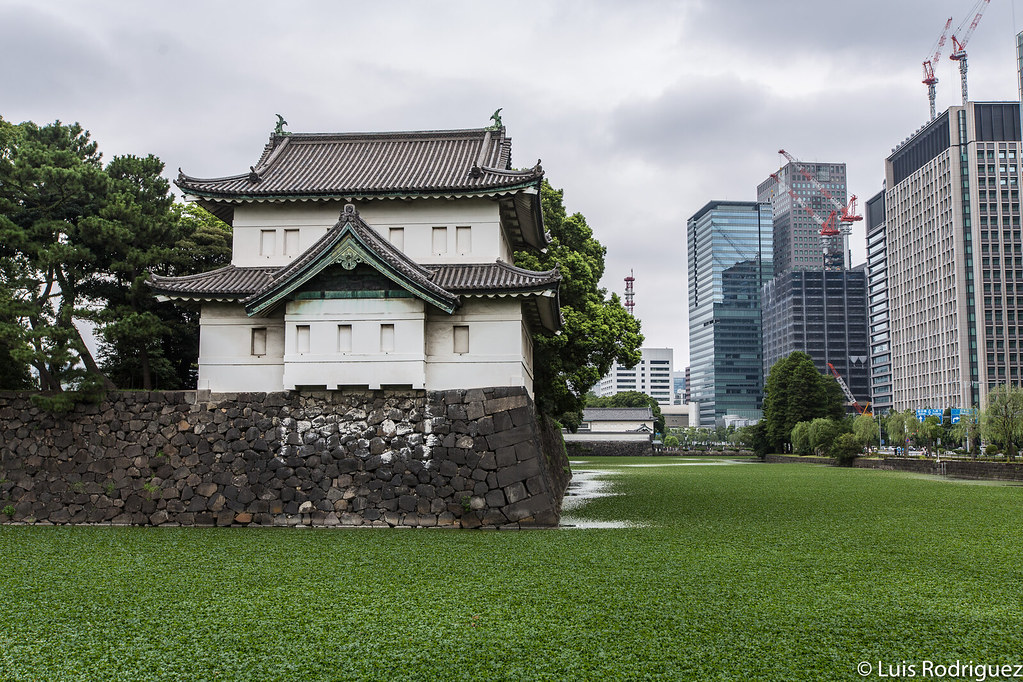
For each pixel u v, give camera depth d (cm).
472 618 1280
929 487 4241
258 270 2786
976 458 6712
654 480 4953
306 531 2330
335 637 1181
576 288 3872
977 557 1856
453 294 2503
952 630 1204
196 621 1271
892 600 1396
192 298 2580
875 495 3688
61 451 2617
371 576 1614
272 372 2627
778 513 2856
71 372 2617
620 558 1823
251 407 2566
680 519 2662
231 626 1242
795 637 1164
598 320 3900
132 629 1229
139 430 2603
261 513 2475
